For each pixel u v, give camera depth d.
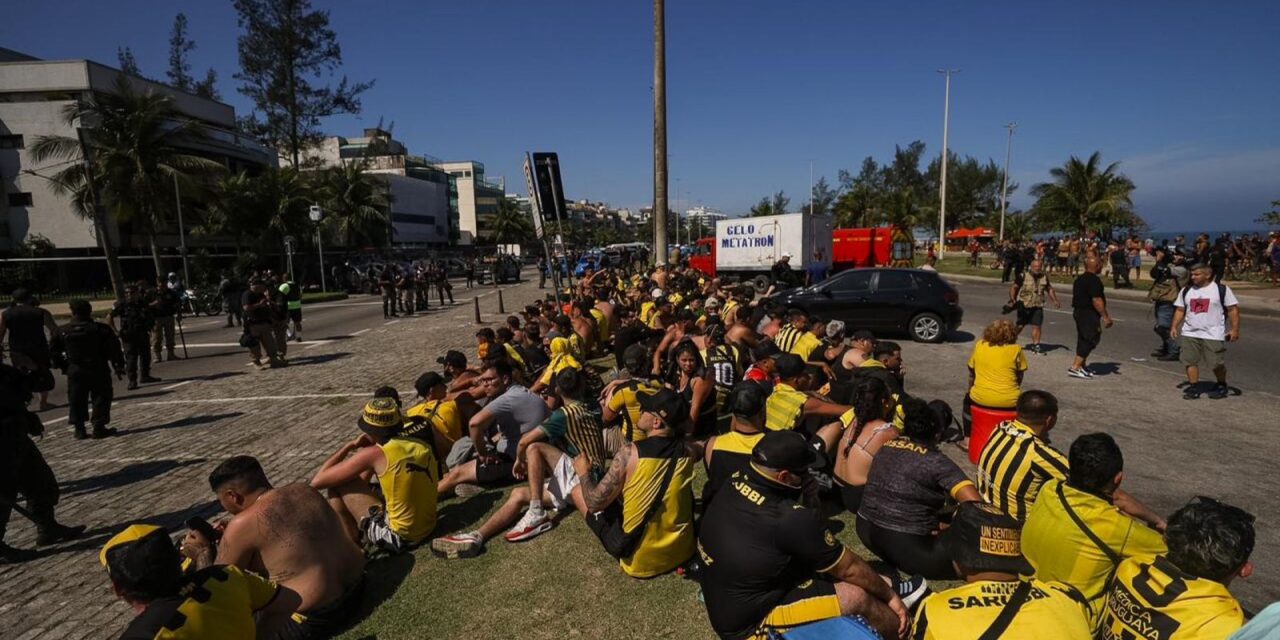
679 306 11.55
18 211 36.09
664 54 15.36
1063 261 32.41
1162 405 7.50
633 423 5.25
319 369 11.88
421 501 4.47
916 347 12.16
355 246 49.66
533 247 99.25
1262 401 7.57
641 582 3.94
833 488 4.79
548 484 4.88
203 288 26.28
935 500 3.61
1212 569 2.19
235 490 3.38
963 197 82.12
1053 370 9.52
